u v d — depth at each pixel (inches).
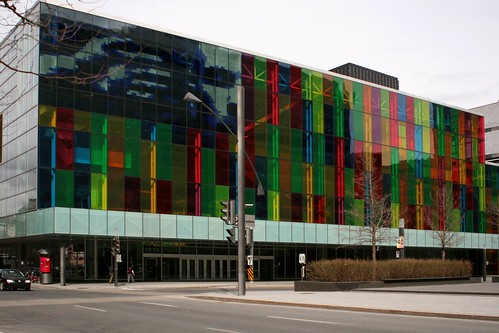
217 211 2113.7
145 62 1995.6
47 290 1515.7
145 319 702.5
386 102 2655.0
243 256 1148.5
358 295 1155.9
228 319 700.7
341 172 2450.8
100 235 1844.2
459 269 1806.1
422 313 768.3
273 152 2265.0
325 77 2460.6
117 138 1916.8
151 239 2010.3
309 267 1445.6
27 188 1834.4
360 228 2313.0
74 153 1830.7
